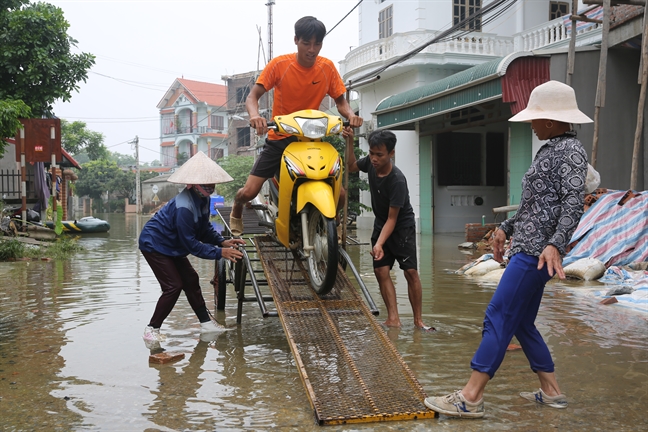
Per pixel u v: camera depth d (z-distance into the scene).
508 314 3.24
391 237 5.34
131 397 3.61
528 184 3.32
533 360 3.45
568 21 16.33
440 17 19.83
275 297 4.71
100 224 22.39
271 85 5.04
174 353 4.55
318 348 3.98
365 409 3.27
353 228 22.88
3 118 14.05
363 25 24.08
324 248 4.83
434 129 18.08
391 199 5.07
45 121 17.12
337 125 4.77
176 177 4.94
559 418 3.24
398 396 3.43
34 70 16.73
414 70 19.44
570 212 3.07
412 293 5.44
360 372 3.69
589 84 11.60
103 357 4.54
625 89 11.80
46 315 6.21
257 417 3.26
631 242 8.59
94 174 54.66
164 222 5.01
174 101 60.09
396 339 4.99
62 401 3.55
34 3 17.73
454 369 4.14
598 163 11.65
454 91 13.68
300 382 3.88
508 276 3.27
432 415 3.26
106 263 11.49
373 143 4.91
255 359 4.45
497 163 18.66
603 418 3.23
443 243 14.72
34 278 9.23
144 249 4.99
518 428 3.11
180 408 3.41
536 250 3.20
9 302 7.02
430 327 5.37
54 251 13.26
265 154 5.10
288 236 5.18
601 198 9.36
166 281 5.00
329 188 4.66
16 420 3.25
